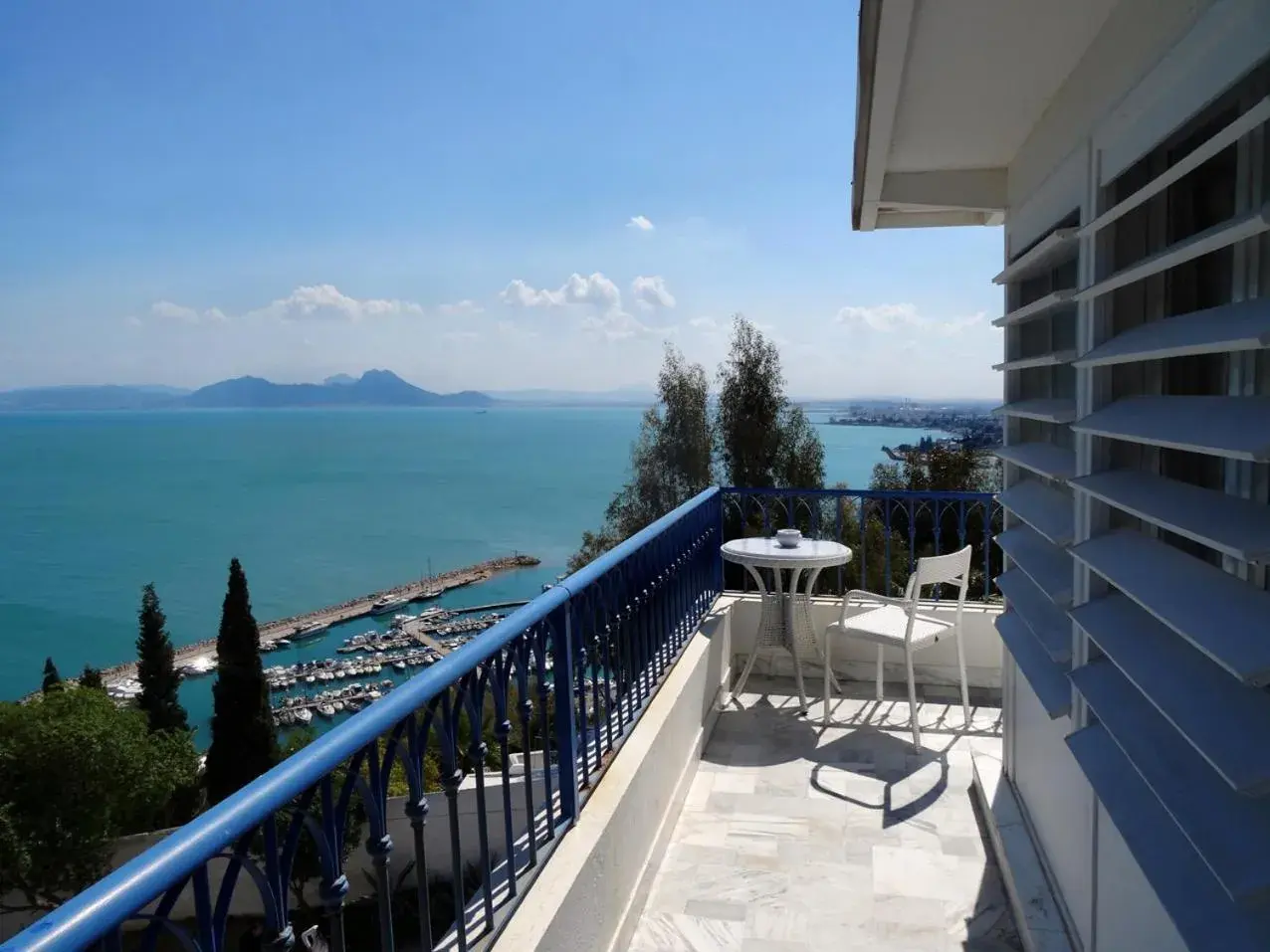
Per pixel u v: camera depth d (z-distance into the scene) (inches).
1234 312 46.6
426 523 4124.0
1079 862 86.7
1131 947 68.5
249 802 40.2
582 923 81.1
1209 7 48.5
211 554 3506.4
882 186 127.2
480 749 69.5
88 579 3176.7
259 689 812.6
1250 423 42.4
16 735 655.1
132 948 35.4
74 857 654.5
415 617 2336.4
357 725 50.4
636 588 122.3
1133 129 64.6
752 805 134.6
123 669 2192.4
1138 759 55.1
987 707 175.3
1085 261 76.7
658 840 116.9
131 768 681.6
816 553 172.1
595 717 102.5
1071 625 88.0
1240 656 39.5
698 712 150.8
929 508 220.4
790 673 197.6
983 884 110.7
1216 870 40.7
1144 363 72.2
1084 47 79.2
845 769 147.1
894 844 121.7
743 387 844.0
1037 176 103.5
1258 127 51.1
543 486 5561.0
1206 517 47.8
